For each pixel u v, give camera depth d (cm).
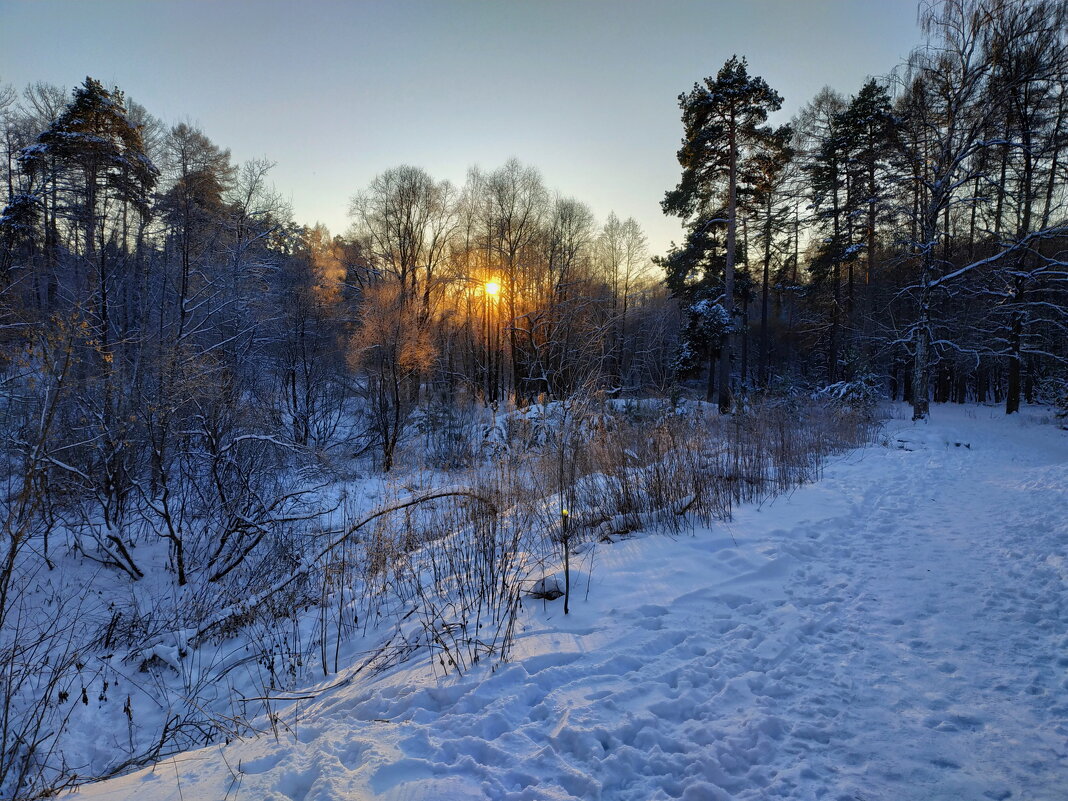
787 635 367
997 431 1630
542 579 468
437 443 1627
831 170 2619
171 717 420
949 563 493
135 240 1842
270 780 254
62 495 761
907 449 1290
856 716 277
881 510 700
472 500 759
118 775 333
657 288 4056
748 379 3222
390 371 1806
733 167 2097
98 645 579
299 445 980
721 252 2631
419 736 270
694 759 247
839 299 2705
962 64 1705
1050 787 220
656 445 809
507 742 264
